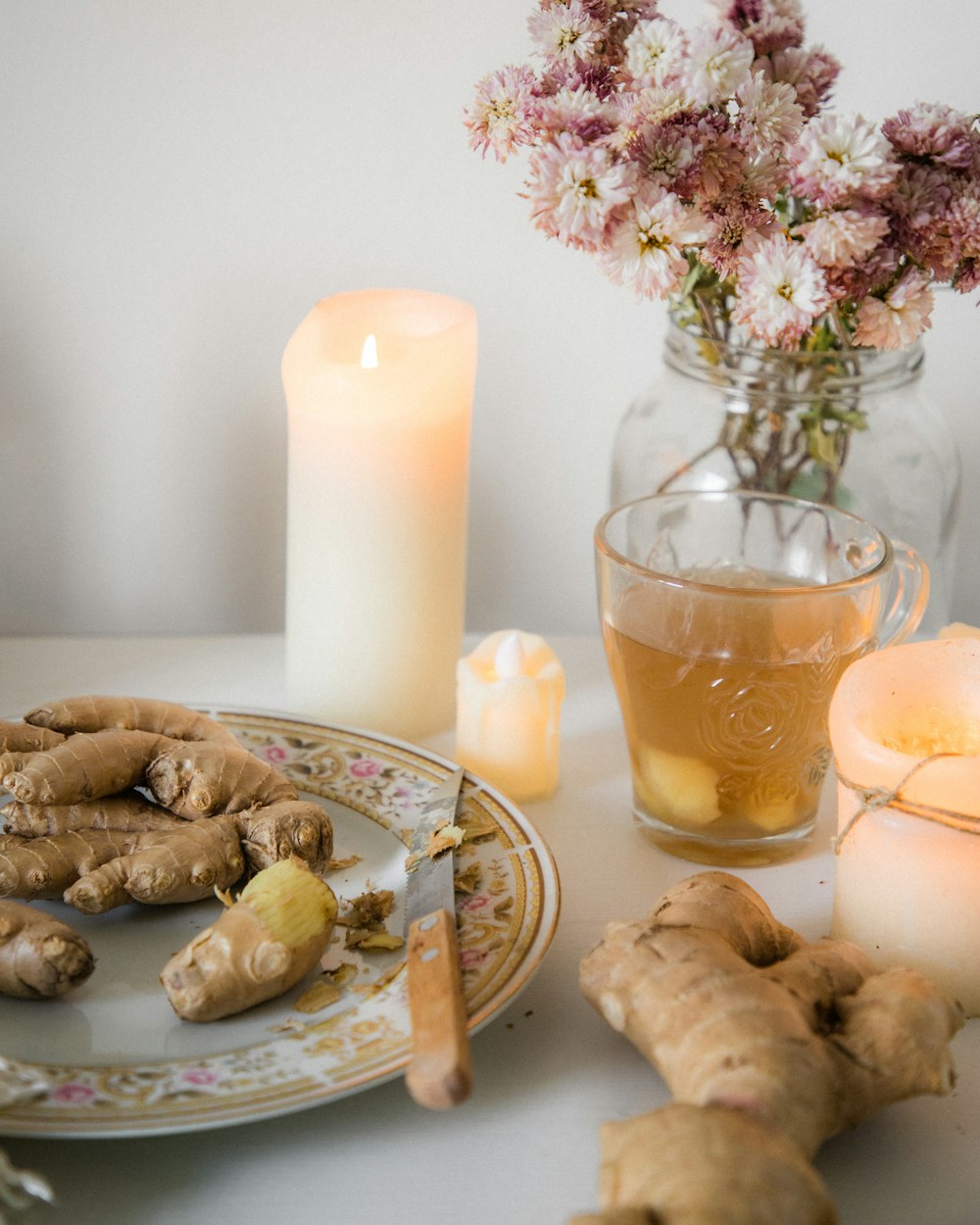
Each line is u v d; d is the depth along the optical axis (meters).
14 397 0.82
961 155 0.60
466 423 0.69
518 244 0.81
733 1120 0.45
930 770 0.54
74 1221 0.48
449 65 0.78
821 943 0.54
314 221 0.80
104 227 0.79
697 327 0.70
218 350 0.82
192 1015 0.53
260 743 0.68
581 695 0.78
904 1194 0.50
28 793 0.58
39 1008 0.54
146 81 0.77
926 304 0.61
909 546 0.68
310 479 0.69
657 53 0.59
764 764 0.62
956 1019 0.51
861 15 0.79
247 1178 0.50
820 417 0.69
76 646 0.80
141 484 0.85
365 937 0.57
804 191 0.59
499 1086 0.53
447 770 0.66
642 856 0.65
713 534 0.68
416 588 0.70
